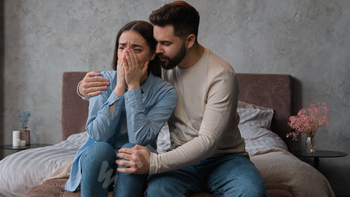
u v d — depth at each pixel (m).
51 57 3.79
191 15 1.34
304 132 3.14
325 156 2.94
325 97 3.53
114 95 1.31
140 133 1.28
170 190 1.21
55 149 2.40
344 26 3.51
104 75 1.47
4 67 3.84
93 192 1.12
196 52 1.43
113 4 3.75
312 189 1.79
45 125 3.79
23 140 3.63
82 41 3.76
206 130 1.26
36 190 1.33
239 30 3.63
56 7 3.79
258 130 3.07
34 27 3.80
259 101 3.52
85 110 3.62
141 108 1.30
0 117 3.84
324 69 3.54
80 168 1.28
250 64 3.62
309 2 3.56
